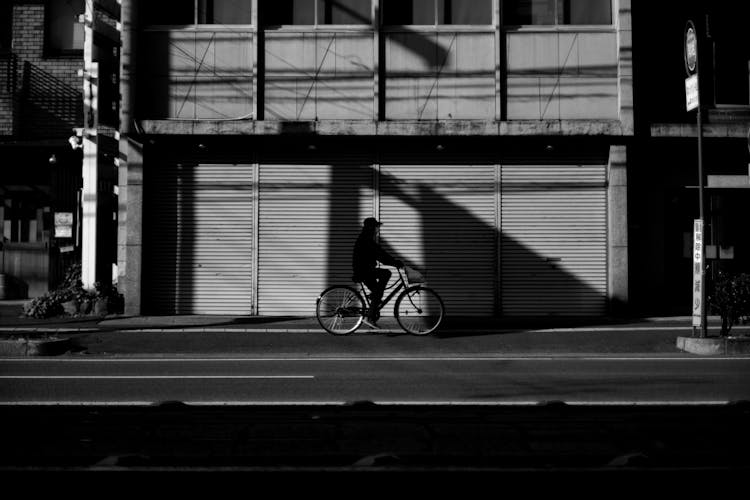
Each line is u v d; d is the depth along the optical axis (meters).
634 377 9.37
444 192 16.33
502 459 5.09
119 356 11.67
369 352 12.13
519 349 12.33
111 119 17.80
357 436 5.71
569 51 16.20
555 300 16.23
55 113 21.34
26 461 5.08
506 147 16.31
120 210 17.27
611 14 16.34
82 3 22.06
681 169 16.97
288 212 16.36
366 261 13.38
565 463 5.07
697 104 12.04
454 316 16.22
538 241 16.25
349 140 16.23
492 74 16.19
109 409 7.00
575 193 16.30
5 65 21.33
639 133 16.22
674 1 17.02
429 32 16.23
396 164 16.36
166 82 16.28
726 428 6.00
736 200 17.17
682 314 16.55
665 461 5.08
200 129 15.95
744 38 17.16
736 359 11.14
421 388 8.54
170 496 4.42
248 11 16.41
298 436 5.71
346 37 16.27
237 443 5.48
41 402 7.53
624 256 15.98
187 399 7.79
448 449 5.32
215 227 16.41
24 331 13.77
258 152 16.41
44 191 21.73
